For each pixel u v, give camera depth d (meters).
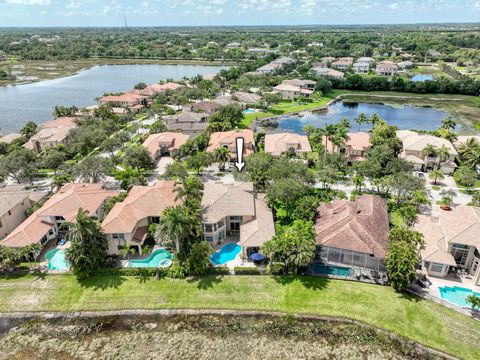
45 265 55.28
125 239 56.28
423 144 94.56
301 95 172.25
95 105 159.12
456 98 178.62
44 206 63.84
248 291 50.28
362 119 117.50
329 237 53.34
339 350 42.38
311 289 50.00
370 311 46.69
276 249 51.06
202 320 46.72
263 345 43.16
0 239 60.81
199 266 51.69
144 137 112.69
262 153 85.12
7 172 79.00
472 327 43.81
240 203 62.25
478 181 83.38
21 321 47.06
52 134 107.19
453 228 54.66
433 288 49.53
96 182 78.44
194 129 121.62
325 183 78.62
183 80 195.38
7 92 193.00
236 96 157.75
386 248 51.91
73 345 43.53
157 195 64.31
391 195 75.50
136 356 41.97
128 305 48.78
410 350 42.16
